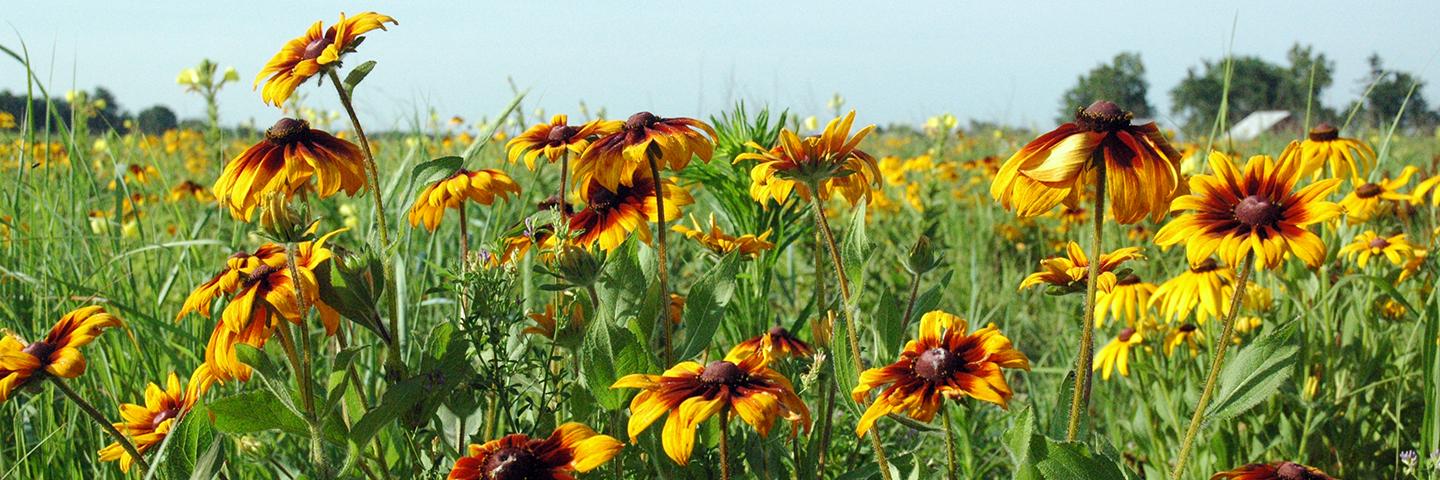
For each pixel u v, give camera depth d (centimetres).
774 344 133
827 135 122
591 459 117
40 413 142
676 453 116
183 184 260
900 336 125
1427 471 137
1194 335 154
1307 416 145
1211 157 117
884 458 122
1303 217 114
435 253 185
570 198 160
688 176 162
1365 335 150
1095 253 116
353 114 125
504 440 119
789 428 139
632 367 124
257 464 129
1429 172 239
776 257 160
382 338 125
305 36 127
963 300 229
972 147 530
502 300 128
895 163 373
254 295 120
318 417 121
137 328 151
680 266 195
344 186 126
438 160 126
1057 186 114
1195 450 148
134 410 129
